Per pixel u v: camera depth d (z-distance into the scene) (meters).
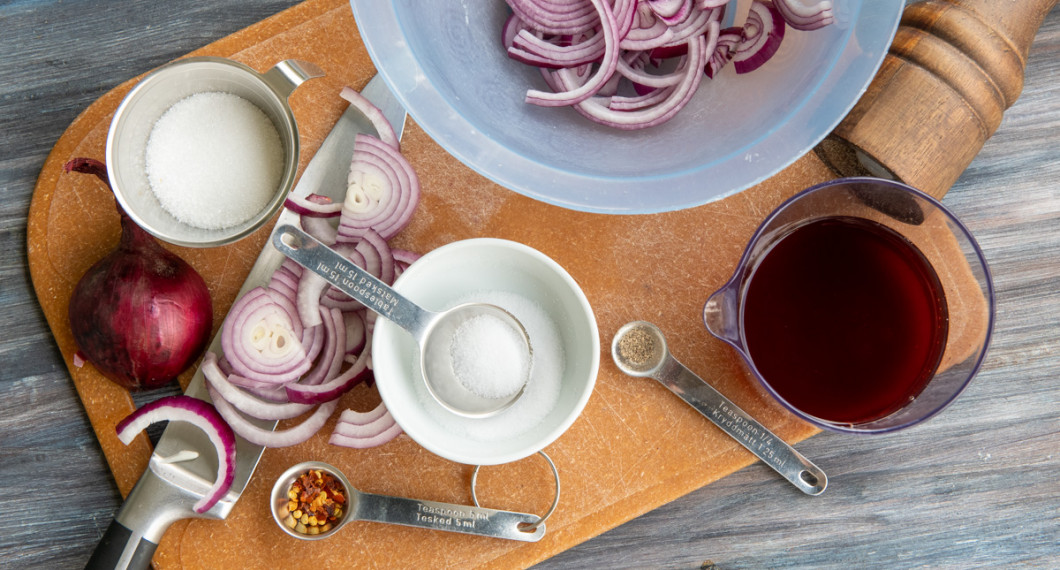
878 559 0.56
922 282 0.52
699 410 0.54
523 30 0.52
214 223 0.53
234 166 0.53
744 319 0.52
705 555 0.56
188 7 0.56
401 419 0.49
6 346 0.55
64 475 0.55
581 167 0.51
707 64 0.53
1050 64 0.57
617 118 0.52
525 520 0.53
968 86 0.53
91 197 0.54
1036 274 0.56
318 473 0.53
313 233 0.54
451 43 0.52
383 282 0.51
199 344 0.53
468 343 0.51
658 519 0.56
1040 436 0.56
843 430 0.49
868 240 0.52
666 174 0.51
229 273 0.54
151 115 0.53
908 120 0.53
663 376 0.54
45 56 0.56
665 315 0.55
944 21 0.53
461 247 0.50
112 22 0.56
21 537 0.55
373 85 0.55
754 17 0.52
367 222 0.54
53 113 0.56
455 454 0.49
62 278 0.54
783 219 0.51
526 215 0.55
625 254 0.55
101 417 0.54
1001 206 0.57
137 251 0.51
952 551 0.56
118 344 0.51
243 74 0.52
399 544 0.54
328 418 0.54
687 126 0.53
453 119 0.51
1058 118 0.57
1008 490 0.56
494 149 0.51
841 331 0.53
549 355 0.52
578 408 0.49
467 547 0.54
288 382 0.53
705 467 0.54
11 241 0.55
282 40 0.55
